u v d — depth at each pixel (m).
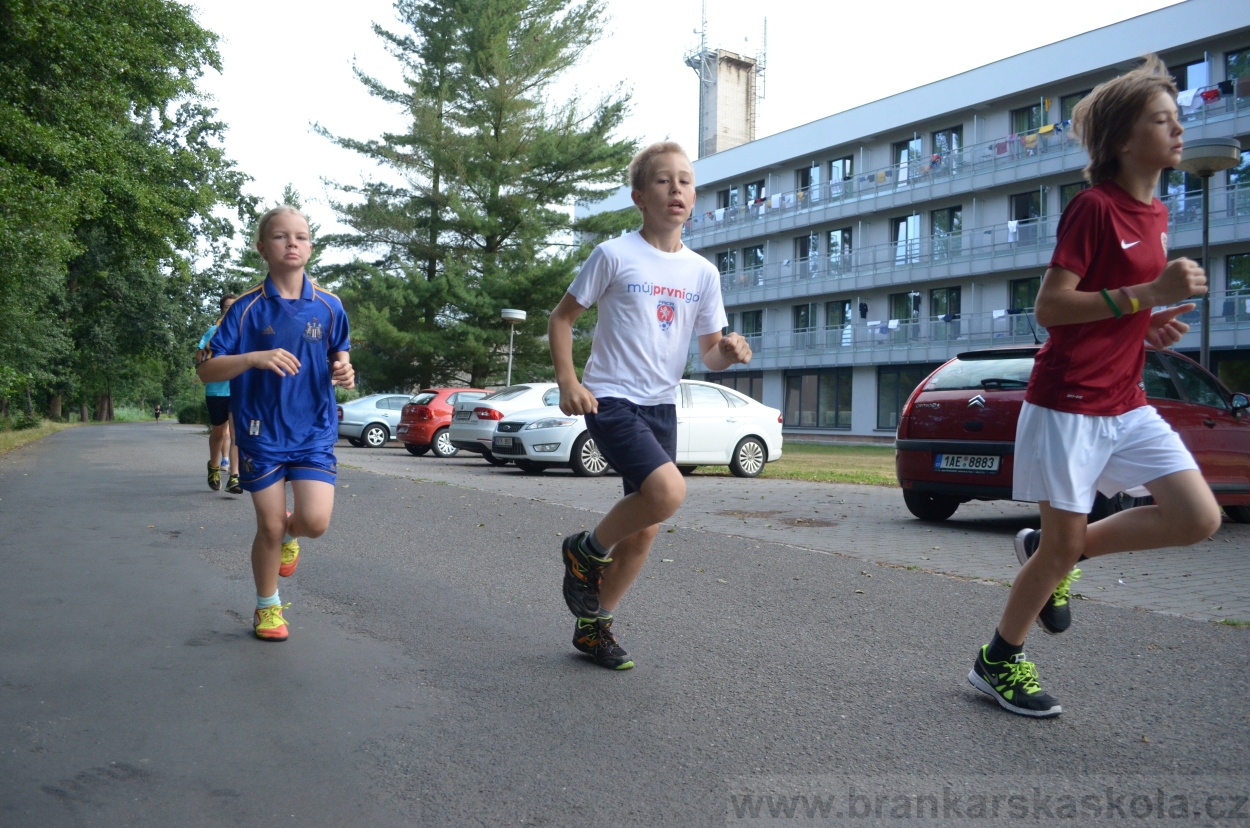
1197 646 4.33
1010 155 37.41
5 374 15.70
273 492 4.20
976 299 39.47
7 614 4.77
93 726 3.21
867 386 44.03
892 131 42.50
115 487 11.00
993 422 8.18
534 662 4.03
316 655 4.11
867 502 10.88
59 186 16.94
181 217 21.66
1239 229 30.62
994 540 7.81
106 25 17.30
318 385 4.27
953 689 3.70
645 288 3.71
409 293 33.06
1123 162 3.18
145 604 5.02
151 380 70.25
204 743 3.07
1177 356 9.03
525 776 2.83
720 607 5.13
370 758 2.96
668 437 3.83
